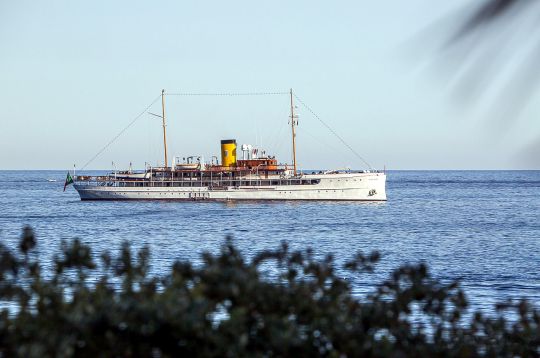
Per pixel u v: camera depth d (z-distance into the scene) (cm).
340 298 3581
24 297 3316
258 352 2997
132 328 2938
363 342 3241
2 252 3541
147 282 3453
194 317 2938
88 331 2920
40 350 2644
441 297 3794
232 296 3256
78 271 3591
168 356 3000
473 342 3959
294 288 3388
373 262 3941
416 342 3694
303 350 3183
